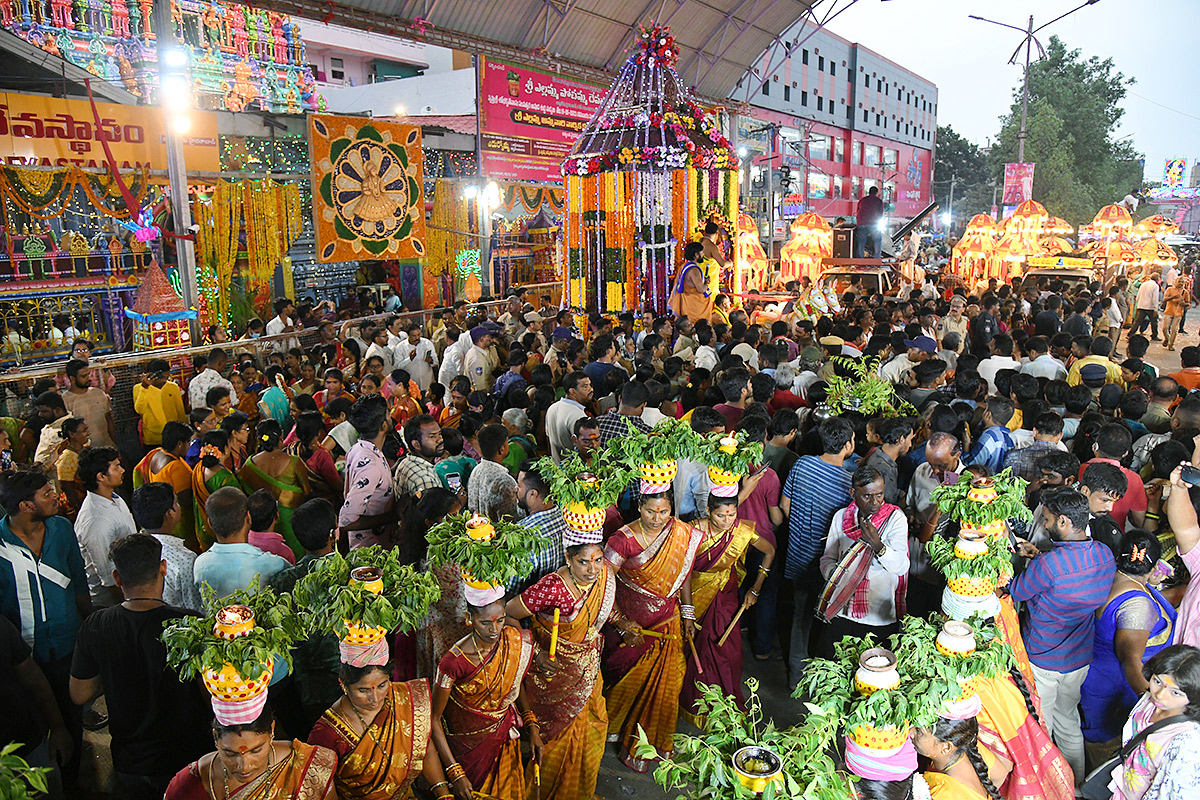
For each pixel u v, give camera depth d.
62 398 6.50
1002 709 2.73
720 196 14.65
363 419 4.64
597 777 3.89
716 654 4.07
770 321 13.31
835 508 4.28
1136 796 2.70
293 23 24.73
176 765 2.98
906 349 7.39
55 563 3.71
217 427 5.87
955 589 2.91
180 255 10.30
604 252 14.03
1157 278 18.23
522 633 2.97
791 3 19.78
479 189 15.80
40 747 3.91
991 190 60.88
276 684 3.22
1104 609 3.48
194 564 3.61
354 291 16.20
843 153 46.78
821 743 2.15
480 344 8.94
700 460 3.68
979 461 4.83
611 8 16.86
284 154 12.35
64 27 19.14
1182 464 3.78
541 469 3.26
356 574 2.52
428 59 32.56
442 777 2.87
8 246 10.95
